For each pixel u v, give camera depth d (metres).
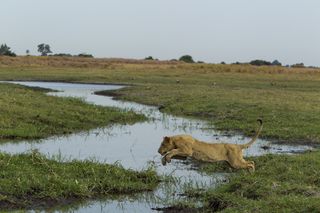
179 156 12.77
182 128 23.11
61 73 64.81
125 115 25.48
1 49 100.69
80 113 24.53
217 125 23.53
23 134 19.22
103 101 35.06
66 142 18.84
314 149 17.91
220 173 14.43
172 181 13.48
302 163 13.87
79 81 54.28
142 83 51.41
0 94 27.33
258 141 19.78
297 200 10.32
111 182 12.50
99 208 11.30
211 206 11.34
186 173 14.45
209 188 12.55
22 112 22.17
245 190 11.64
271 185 11.67
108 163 15.18
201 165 15.39
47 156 15.10
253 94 35.88
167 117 26.97
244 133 21.47
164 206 11.49
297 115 24.53
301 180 12.20
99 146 18.28
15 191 11.48
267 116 24.58
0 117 20.89
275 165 13.70
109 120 24.55
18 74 61.09
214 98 32.34
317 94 37.81
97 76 59.66
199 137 20.58
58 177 12.28
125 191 12.41
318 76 67.25
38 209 11.04
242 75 65.06
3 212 10.54
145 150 17.70
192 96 34.16
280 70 72.69
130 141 19.47
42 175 12.46
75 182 12.05
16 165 13.00
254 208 10.25
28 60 83.56
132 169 14.23
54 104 26.09
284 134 20.41
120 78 57.16
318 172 12.55
